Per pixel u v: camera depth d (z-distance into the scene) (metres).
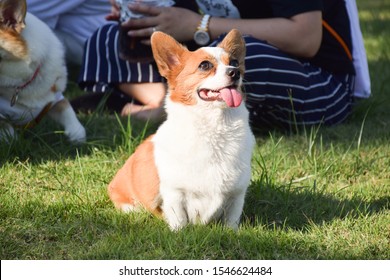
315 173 5.69
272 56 6.37
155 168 4.54
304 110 6.74
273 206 5.07
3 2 5.78
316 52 6.76
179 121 4.38
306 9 6.48
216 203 4.44
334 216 4.93
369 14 14.38
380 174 5.86
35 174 5.65
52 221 4.76
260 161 5.87
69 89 8.41
